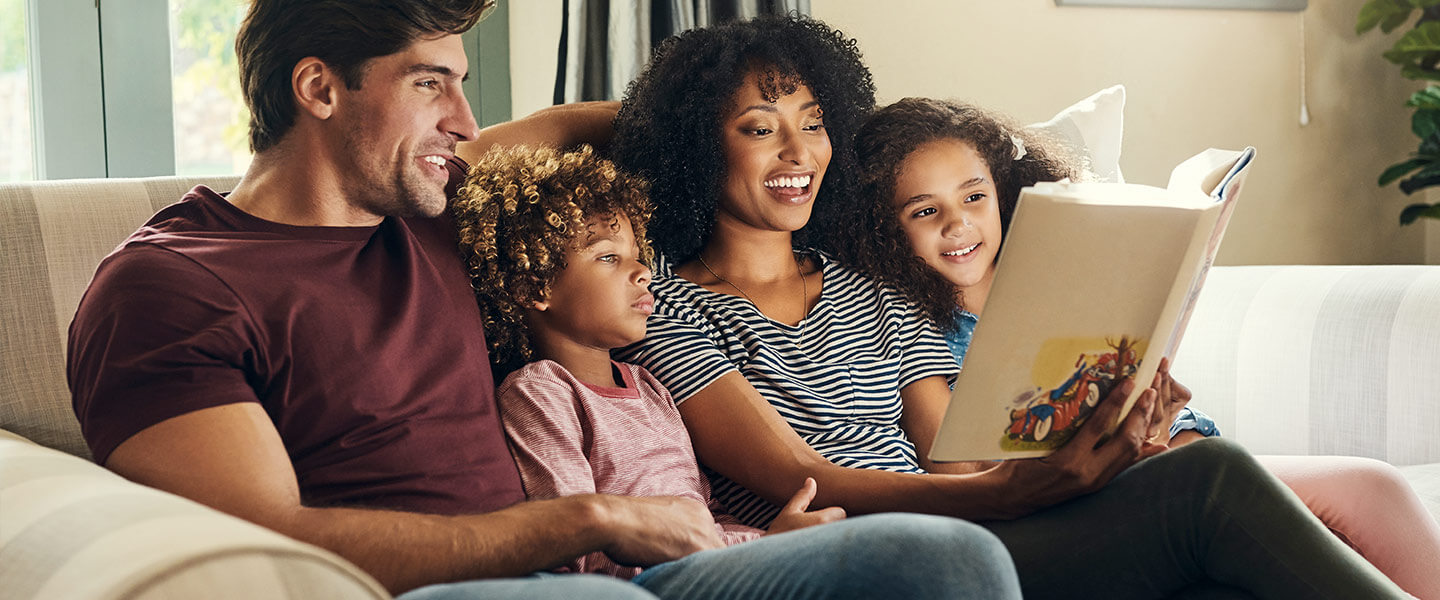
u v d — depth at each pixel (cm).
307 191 105
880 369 136
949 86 262
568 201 119
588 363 123
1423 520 127
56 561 65
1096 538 106
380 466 99
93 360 90
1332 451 158
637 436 117
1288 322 164
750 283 138
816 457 121
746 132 135
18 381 111
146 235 99
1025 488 109
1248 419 166
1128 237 94
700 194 137
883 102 255
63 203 119
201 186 105
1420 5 287
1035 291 94
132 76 193
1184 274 100
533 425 111
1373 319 156
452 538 88
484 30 227
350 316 101
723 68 134
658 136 139
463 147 139
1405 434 152
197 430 86
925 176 145
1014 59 269
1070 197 89
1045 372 100
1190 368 172
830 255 148
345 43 103
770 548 88
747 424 122
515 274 119
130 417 86
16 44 185
